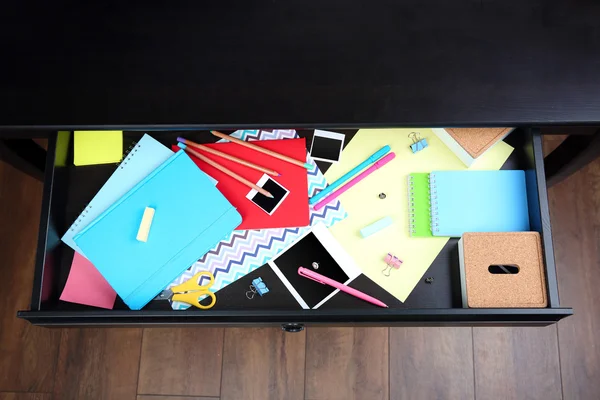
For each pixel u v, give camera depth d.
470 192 1.24
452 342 1.79
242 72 1.27
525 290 1.14
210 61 1.28
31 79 1.27
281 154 1.29
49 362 1.82
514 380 1.76
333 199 1.27
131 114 1.25
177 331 1.83
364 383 1.78
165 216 1.23
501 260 1.16
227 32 1.30
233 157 1.29
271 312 1.13
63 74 1.27
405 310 1.12
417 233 1.24
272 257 1.24
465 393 1.76
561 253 1.82
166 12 1.31
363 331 1.80
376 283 1.21
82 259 1.24
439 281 1.21
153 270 1.21
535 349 1.77
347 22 1.30
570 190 1.87
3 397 1.80
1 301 1.85
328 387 1.78
